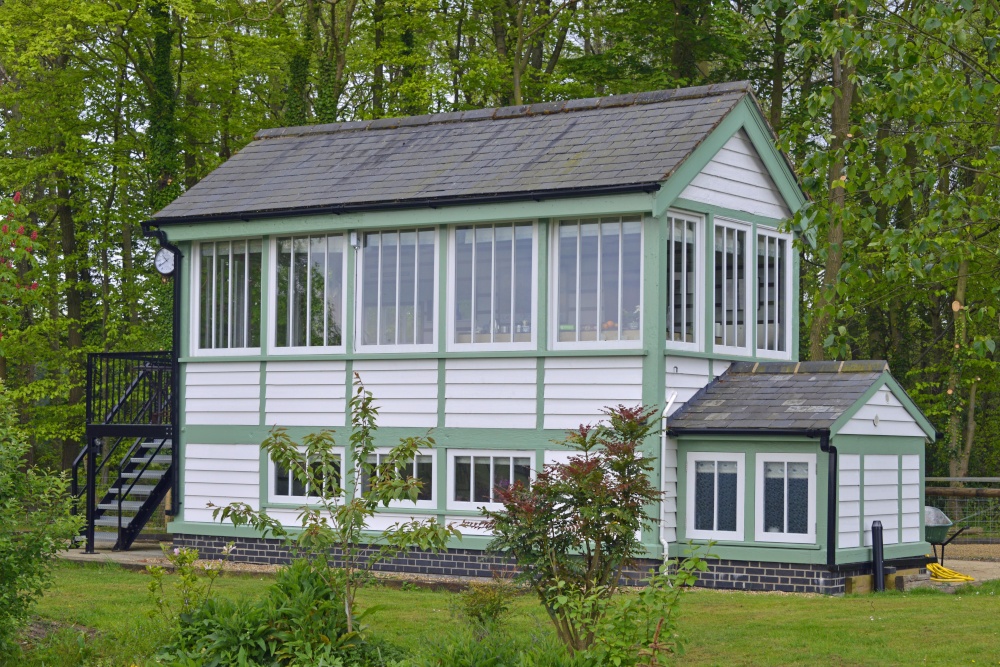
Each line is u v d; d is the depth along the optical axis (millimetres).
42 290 30609
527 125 19922
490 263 18234
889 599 15508
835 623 13445
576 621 10125
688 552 9867
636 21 32562
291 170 20969
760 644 12344
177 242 20688
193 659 10453
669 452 17172
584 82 33906
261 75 36594
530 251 17938
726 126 18234
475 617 12422
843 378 17281
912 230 10953
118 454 32031
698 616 14109
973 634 12641
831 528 16188
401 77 35219
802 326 31000
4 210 17734
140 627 12102
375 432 18953
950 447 31688
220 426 20266
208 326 20531
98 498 26156
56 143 31641
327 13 37531
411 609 14609
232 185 21031
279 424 19688
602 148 18188
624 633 9414
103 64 32625
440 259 18562
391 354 18781
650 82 31891
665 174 16750
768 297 19484
